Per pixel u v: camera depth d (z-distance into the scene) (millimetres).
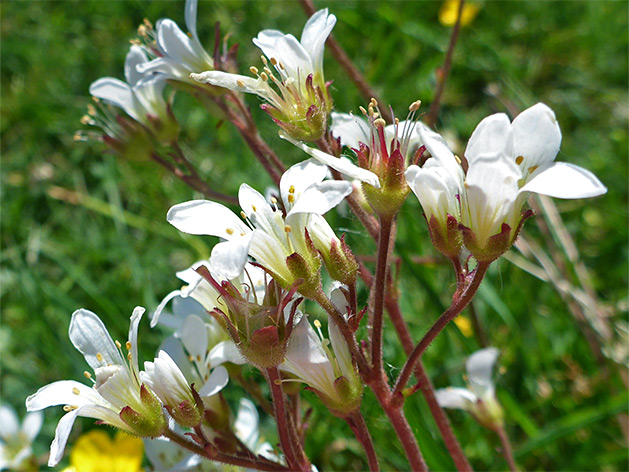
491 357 191
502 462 220
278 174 175
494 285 243
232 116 170
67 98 339
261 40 141
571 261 245
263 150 172
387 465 220
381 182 124
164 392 122
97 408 122
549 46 354
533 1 369
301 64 136
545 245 271
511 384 240
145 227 289
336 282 132
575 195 105
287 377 139
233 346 142
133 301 270
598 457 212
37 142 329
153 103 187
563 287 228
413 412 198
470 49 344
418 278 220
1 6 379
